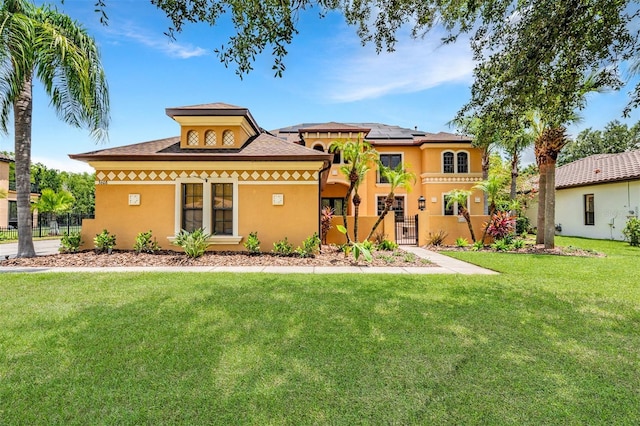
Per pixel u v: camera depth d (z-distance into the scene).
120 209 10.82
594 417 2.38
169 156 10.49
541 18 5.03
